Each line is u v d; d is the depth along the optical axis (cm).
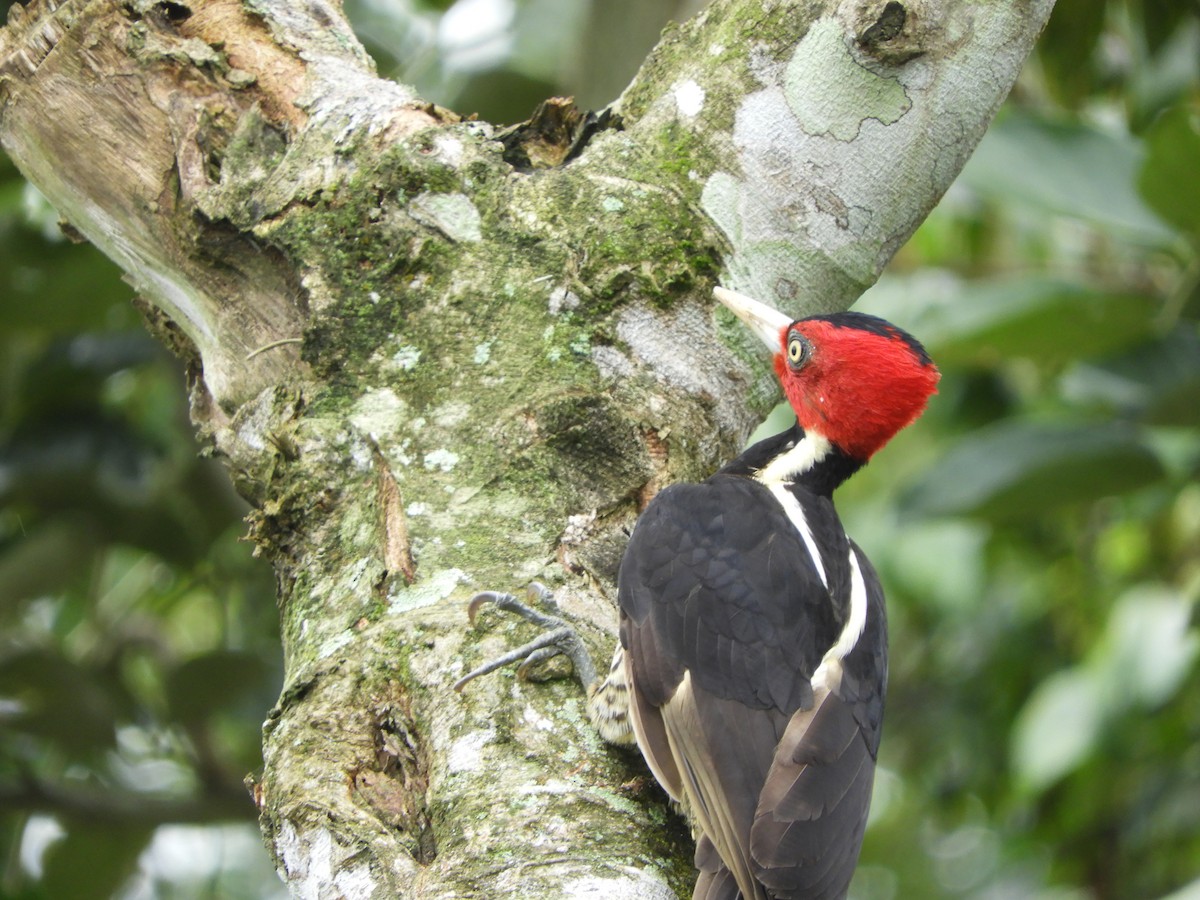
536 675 805
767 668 809
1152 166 1116
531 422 873
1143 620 1525
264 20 963
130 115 943
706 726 788
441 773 757
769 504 888
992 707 1806
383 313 895
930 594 1748
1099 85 1519
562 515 864
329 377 898
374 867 722
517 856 711
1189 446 1383
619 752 806
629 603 834
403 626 809
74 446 1486
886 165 932
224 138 938
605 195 912
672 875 745
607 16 1388
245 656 1470
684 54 958
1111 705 1509
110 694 1529
